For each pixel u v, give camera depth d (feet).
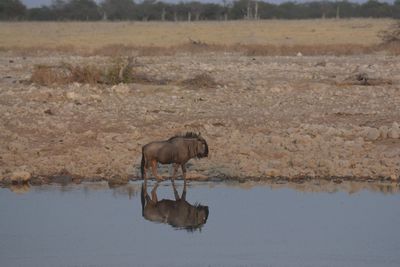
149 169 146.10
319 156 150.92
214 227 112.37
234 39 544.62
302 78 263.29
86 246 103.65
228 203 125.18
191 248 102.58
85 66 263.70
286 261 97.19
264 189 134.41
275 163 146.20
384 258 98.37
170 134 168.25
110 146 158.71
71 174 143.23
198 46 440.45
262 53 389.80
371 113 194.70
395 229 111.14
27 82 251.19
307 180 140.36
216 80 255.09
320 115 192.54
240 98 216.95
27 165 146.61
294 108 202.28
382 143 162.81
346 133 168.96
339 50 396.37
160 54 392.88
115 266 95.40
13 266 95.61
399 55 370.12
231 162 147.74
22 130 175.52
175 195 130.31
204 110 199.11
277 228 111.34
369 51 395.34
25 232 109.81
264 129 174.50
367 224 113.50
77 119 187.21
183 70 286.87
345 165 144.97
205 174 143.43
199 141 135.44
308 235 108.47
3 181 139.03
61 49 424.87
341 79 256.52
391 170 143.33
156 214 119.44
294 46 423.23
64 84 245.86
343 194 130.93
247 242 104.83
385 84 244.83
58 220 115.85
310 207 122.83
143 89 232.12
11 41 527.81
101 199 127.95
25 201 126.52
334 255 99.09
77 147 159.43
